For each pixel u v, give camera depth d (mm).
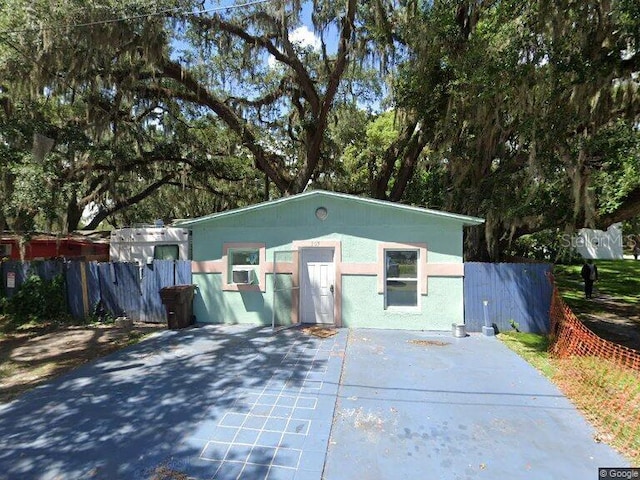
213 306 10367
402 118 15383
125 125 15289
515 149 13734
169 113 18422
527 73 9617
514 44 9602
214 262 10352
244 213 10148
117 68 13430
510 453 4137
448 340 8523
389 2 13609
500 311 9359
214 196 26297
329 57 16891
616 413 4938
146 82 15156
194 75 15547
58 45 10461
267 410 5184
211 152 21672
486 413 5051
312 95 16141
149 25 11188
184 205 28938
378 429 4664
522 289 9312
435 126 14508
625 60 8836
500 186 12164
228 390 5848
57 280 11164
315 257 9984
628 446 4211
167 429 4711
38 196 12578
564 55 9141
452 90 12117
